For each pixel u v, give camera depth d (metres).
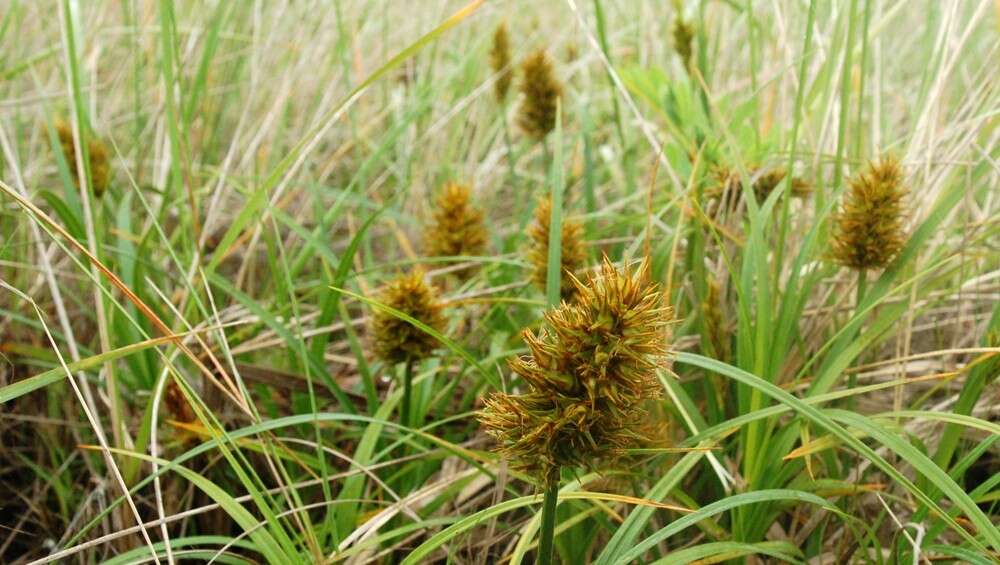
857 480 0.46
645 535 0.48
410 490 0.53
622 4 1.11
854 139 0.65
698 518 0.41
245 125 0.84
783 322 0.48
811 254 0.57
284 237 0.79
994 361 0.45
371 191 0.85
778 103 0.68
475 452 0.47
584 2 1.05
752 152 0.60
